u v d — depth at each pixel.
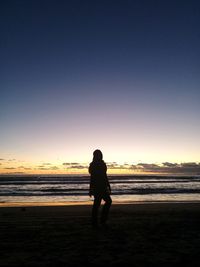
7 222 5.10
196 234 3.90
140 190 20.38
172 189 21.50
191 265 2.56
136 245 3.28
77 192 19.25
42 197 15.08
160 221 5.06
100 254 2.92
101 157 4.52
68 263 2.63
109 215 5.93
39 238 3.70
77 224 4.81
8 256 2.86
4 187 27.61
